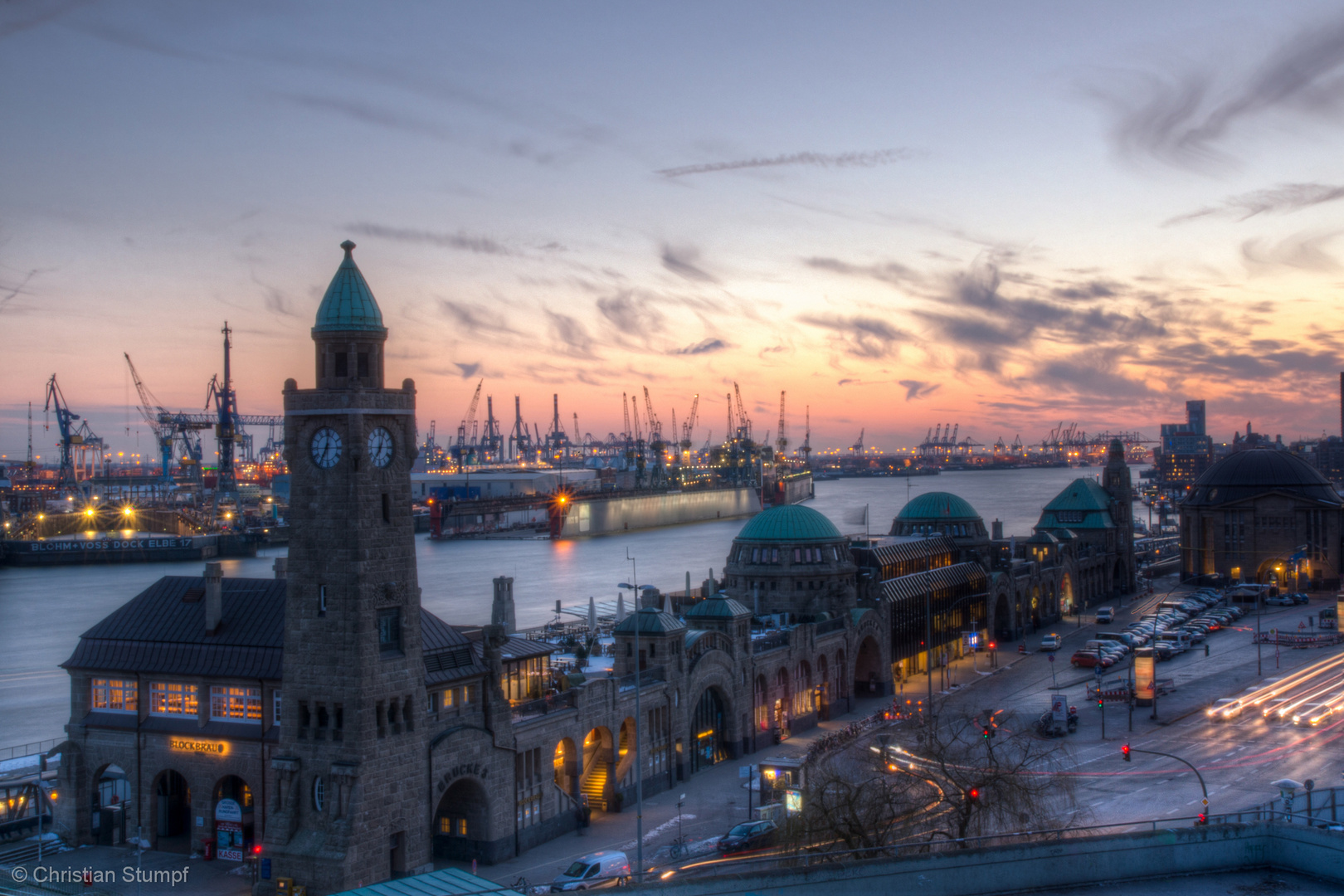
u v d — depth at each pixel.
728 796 112.81
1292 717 137.25
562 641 147.38
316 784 85.06
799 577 161.12
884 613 167.62
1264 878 46.03
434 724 90.12
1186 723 137.00
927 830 85.19
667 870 86.50
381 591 86.06
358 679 83.88
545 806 99.38
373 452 86.19
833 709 152.38
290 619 86.81
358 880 82.50
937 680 176.62
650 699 113.75
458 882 43.22
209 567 95.31
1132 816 97.56
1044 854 45.62
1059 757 121.25
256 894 83.56
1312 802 92.12
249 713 92.06
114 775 99.69
